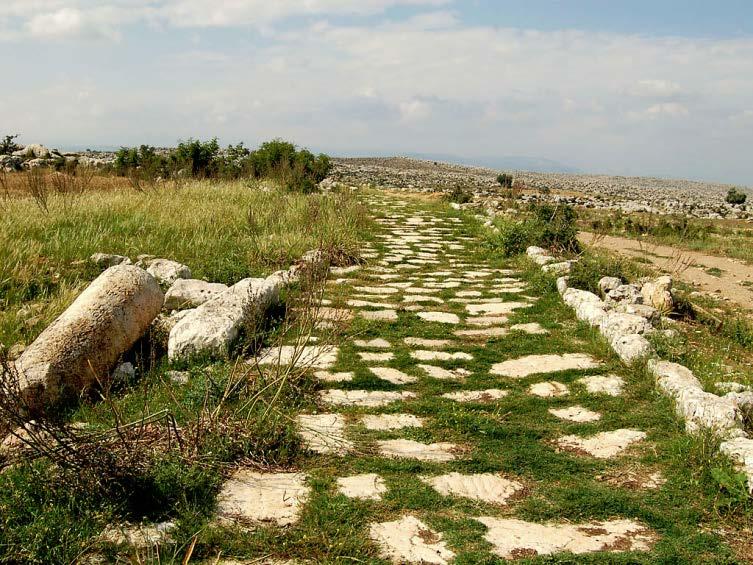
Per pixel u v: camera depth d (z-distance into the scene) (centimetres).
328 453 425
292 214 1317
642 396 542
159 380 534
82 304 548
